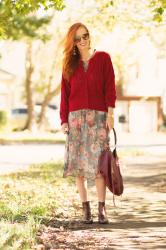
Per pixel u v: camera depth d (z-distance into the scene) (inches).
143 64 2474.2
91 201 465.1
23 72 2876.5
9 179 641.6
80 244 299.1
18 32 1318.9
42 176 674.8
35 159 1006.4
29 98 2094.0
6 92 2551.7
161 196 497.0
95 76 352.5
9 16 513.7
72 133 355.3
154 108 2516.0
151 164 871.7
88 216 357.4
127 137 1948.8
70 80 357.7
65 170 357.1
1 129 1942.7
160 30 996.6
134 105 2503.7
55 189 540.1
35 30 1378.0
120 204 446.9
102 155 352.2
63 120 359.6
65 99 361.1
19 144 1524.4
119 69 2181.3
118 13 901.8
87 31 354.6
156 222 365.4
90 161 352.2
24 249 276.4
